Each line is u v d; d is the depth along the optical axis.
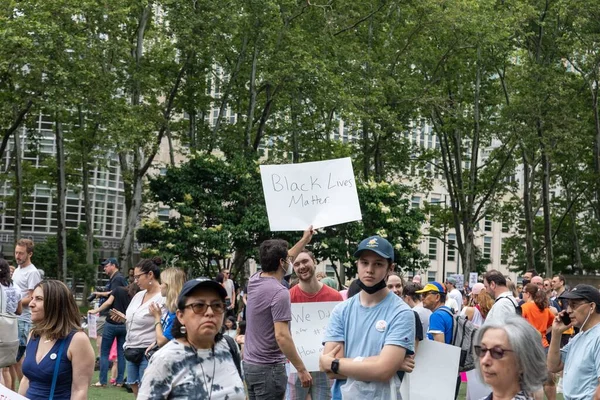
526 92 42.47
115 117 30.66
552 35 44.41
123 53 32.16
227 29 33.75
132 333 11.35
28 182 42.09
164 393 4.95
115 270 18.70
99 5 30.34
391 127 38.69
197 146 37.81
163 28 34.09
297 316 9.04
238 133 38.84
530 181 49.28
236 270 34.81
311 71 34.16
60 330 6.45
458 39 40.19
